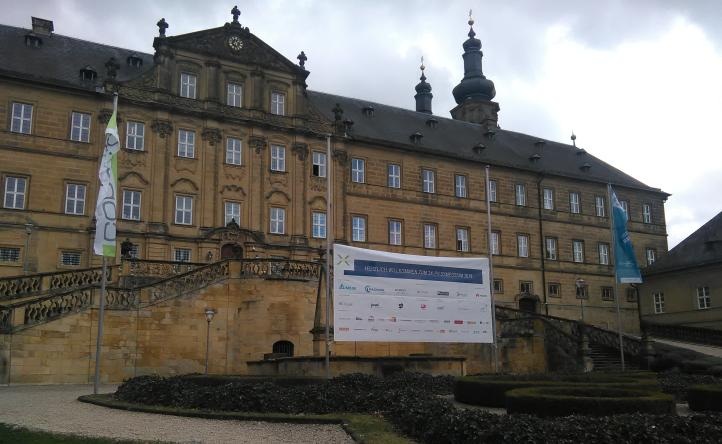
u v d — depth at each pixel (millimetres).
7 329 29281
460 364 30359
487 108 81500
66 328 30797
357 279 27578
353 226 56844
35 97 45875
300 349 36500
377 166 59375
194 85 51594
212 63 52031
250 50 54125
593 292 69250
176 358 33656
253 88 53656
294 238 52656
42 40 50125
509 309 43594
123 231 46375
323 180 55438
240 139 52344
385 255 28406
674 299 59938
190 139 50469
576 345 38469
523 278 65438
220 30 53000
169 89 50188
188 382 21859
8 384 28938
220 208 50312
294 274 37312
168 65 50500
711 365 34531
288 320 36562
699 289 57781
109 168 26500
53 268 44312
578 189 71500
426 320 28875
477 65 83875
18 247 43594
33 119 45625
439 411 15016
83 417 17672
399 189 60031
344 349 36375
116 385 29766
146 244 46812
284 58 55312
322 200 54969
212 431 15672
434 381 26219
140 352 32656
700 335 48125
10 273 43031
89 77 48656
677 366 36219
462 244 62688
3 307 29484
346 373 28031
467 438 13484
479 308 30344
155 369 32938
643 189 75438
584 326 40688
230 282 35938
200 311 34781
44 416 17719
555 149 76875
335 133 56969
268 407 18484
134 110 48719
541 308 65250
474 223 63812
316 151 55875
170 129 49500
